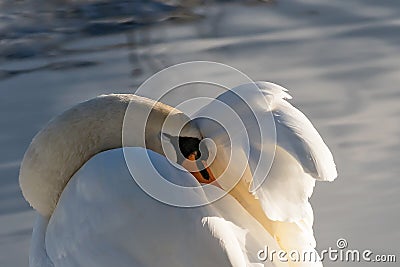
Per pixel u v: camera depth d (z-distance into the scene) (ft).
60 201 27.14
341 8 62.69
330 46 57.00
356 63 54.44
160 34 58.59
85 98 50.42
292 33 58.80
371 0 63.82
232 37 58.23
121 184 24.71
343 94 50.29
